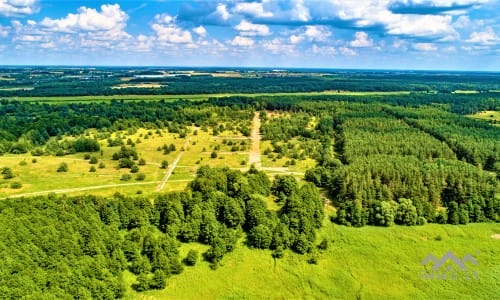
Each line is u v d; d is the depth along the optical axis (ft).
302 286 345.31
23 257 301.84
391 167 507.30
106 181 557.74
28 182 546.26
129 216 411.75
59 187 529.86
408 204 449.48
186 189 502.79
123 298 317.83
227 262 370.73
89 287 301.63
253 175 513.04
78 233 349.00
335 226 439.63
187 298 325.01
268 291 338.54
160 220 420.77
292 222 405.59
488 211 459.73
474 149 620.90
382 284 349.20
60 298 281.74
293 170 616.39
